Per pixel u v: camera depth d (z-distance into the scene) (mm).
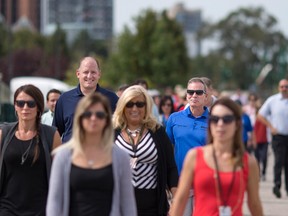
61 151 14703
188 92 21875
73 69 160875
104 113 14484
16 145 17641
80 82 21828
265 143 45844
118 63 159500
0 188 17469
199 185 14828
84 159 14609
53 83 86188
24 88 17875
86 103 14445
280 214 32000
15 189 17438
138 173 18891
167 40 160750
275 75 195750
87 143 14648
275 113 36531
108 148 14648
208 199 14797
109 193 14680
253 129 45531
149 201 18922
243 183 14844
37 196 17484
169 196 22172
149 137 19094
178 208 15133
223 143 14852
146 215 18906
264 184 44750
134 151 18922
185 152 21734
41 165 17578
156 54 157875
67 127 21500
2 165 17531
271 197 37906
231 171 14750
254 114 50500
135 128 19266
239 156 14805
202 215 14805
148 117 19250
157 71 157875
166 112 35969
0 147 17750
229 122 14672
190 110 22031
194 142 21641
